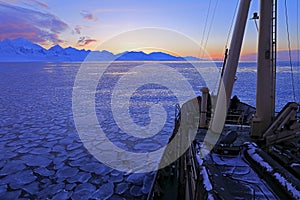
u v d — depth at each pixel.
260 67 4.68
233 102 9.11
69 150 11.02
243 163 3.62
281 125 4.45
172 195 5.60
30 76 53.78
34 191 7.56
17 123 15.80
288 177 2.99
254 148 3.91
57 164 9.48
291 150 4.11
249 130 5.30
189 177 4.39
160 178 6.13
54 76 53.59
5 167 9.22
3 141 12.26
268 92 4.69
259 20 4.61
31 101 24.02
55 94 28.50
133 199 7.08
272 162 3.39
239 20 4.44
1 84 38.59
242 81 36.09
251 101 20.86
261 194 2.85
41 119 16.89
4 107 21.02
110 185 7.86
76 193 7.42
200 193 2.91
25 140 12.43
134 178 8.26
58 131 14.06
